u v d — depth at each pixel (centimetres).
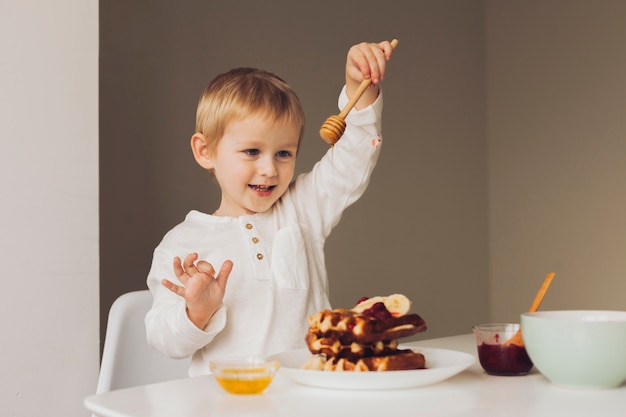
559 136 406
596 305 389
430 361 96
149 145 312
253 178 146
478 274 429
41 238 167
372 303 89
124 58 305
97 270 175
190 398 81
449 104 417
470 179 427
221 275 114
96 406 78
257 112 144
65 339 169
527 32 421
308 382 85
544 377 90
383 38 387
